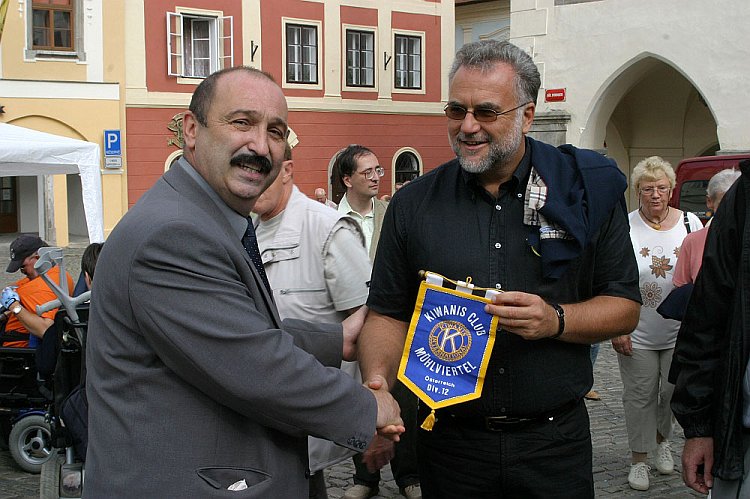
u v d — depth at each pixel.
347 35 26.67
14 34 21.72
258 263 2.55
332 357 2.76
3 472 6.29
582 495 3.00
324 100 26.19
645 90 19.14
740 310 2.90
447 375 2.84
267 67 25.05
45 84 22.19
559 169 2.92
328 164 26.47
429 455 3.09
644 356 5.54
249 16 24.61
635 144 19.81
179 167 2.40
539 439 2.92
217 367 2.14
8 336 6.37
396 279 3.12
